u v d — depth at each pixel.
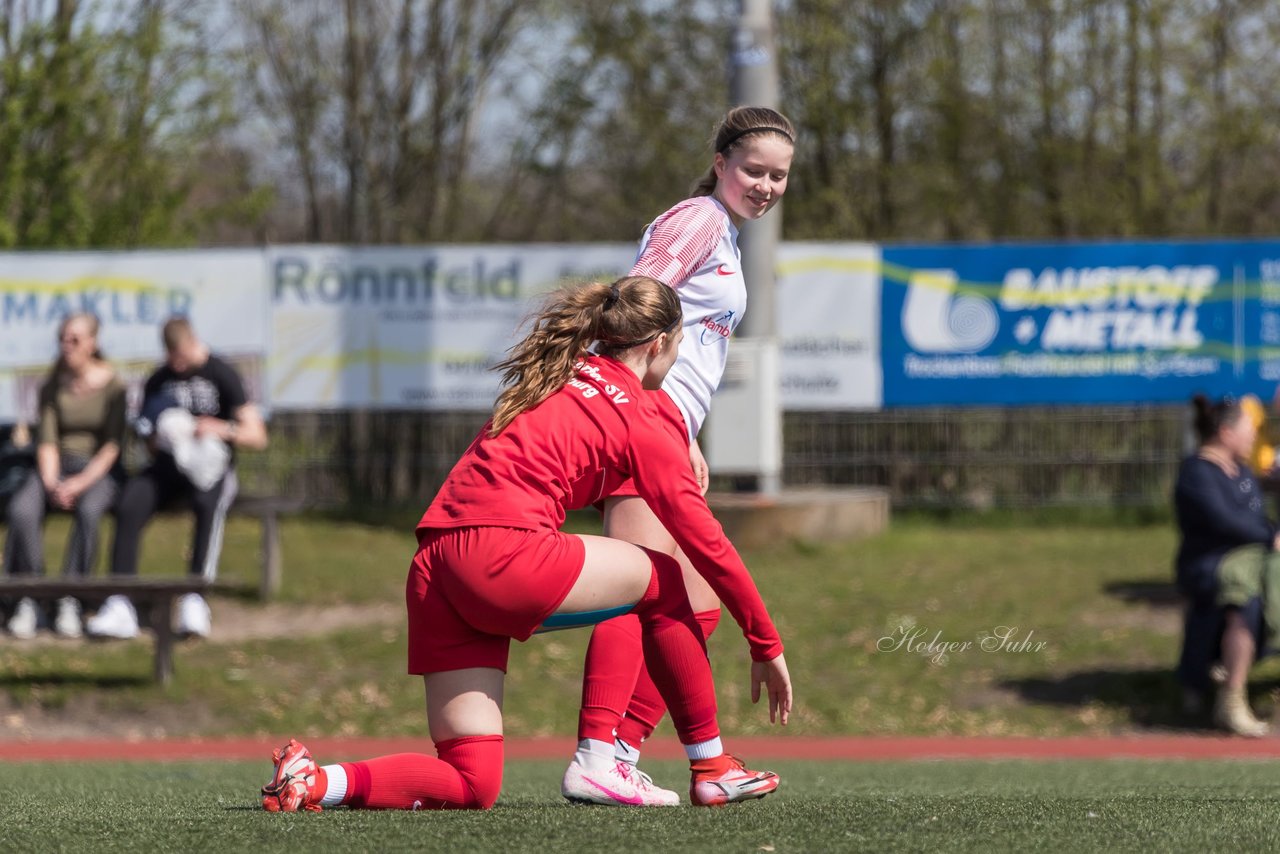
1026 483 53.41
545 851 10.55
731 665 35.53
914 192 73.06
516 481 12.90
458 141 85.25
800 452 54.25
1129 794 16.92
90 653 36.09
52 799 15.63
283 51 84.44
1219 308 49.50
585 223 83.19
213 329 51.28
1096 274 49.84
